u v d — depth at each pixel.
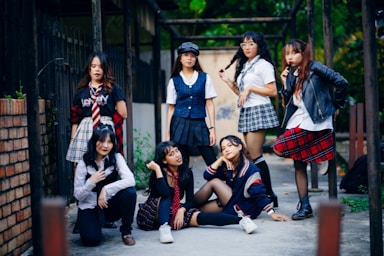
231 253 3.65
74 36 5.79
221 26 15.62
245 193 4.54
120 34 11.34
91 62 4.31
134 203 3.97
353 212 5.04
